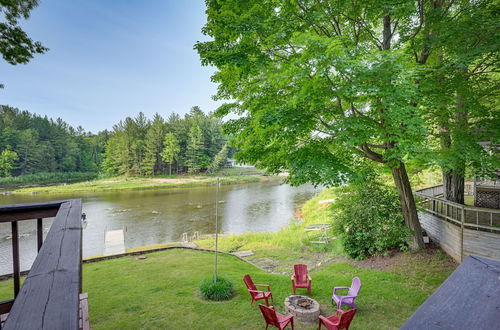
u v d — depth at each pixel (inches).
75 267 52.4
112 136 3678.6
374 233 454.9
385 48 391.9
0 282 422.3
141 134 3218.5
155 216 1186.6
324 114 347.3
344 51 283.9
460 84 306.8
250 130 375.6
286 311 291.1
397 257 434.9
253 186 2192.4
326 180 311.3
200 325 263.1
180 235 911.7
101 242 841.5
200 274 421.7
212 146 3041.3
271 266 514.6
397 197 474.0
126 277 415.5
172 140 2952.8
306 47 283.3
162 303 311.0
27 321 34.1
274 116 298.0
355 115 345.1
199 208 1346.0
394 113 269.9
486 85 353.4
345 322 230.4
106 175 3095.5
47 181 2760.8
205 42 316.2
